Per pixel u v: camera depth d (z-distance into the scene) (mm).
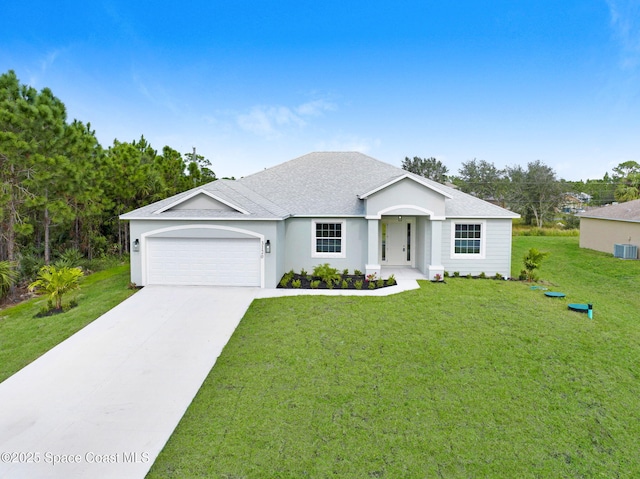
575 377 8070
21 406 7004
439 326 10852
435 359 8812
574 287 17250
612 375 8188
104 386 7742
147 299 13680
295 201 19312
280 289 15250
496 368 8422
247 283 15547
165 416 6656
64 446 5855
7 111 15031
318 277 16953
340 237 18438
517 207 51781
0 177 16438
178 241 15531
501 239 17938
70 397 7324
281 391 7457
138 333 10578
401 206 17250
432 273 17094
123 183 23828
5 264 15781
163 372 8320
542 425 6469
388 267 20188
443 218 17094
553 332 10484
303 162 23109
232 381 7875
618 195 54062
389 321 11281
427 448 5844
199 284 15641
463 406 6969
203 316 11906
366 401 7098
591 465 5570
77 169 17844
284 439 6020
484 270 18125
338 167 22469
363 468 5410
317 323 11156
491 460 5617
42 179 16125
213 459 5570
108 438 6051
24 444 5902
